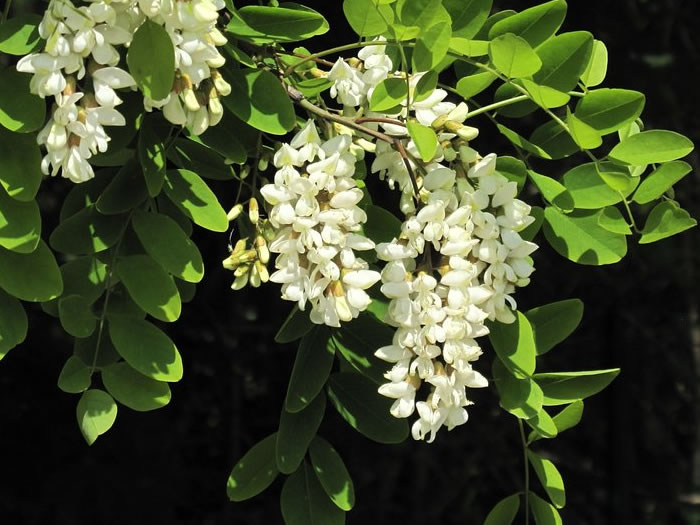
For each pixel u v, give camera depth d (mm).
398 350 1139
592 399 2432
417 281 1127
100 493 2039
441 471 2256
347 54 1748
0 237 1096
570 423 1196
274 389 2217
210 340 2182
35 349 1995
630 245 2092
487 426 2266
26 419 2016
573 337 2342
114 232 1152
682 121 2125
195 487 2174
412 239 1133
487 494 2277
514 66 1114
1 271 1107
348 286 1122
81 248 1148
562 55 1145
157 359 1136
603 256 1188
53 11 1072
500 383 1187
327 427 2203
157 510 2070
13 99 1099
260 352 2203
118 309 1172
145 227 1146
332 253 1114
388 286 1128
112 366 1142
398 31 1106
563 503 1202
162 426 2111
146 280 1140
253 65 1160
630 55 2047
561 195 1177
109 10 1073
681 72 2070
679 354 2367
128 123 1148
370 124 1184
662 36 2051
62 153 1085
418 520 2227
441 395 1135
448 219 1133
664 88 2064
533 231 1189
